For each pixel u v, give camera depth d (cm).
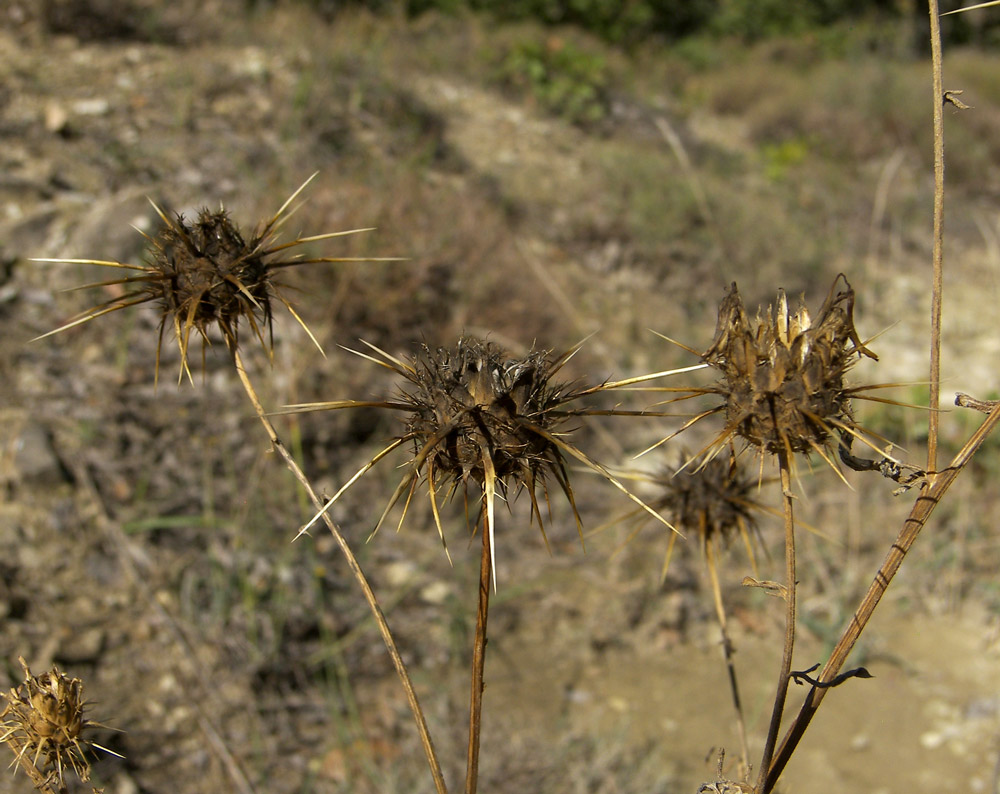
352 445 549
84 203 626
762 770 152
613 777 398
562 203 851
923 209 1132
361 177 686
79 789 344
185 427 518
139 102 739
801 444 149
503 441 152
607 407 637
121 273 583
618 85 1208
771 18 1644
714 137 1224
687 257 836
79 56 785
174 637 421
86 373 530
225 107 755
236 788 373
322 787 383
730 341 151
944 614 531
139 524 444
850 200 1096
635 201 862
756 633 509
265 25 912
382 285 582
